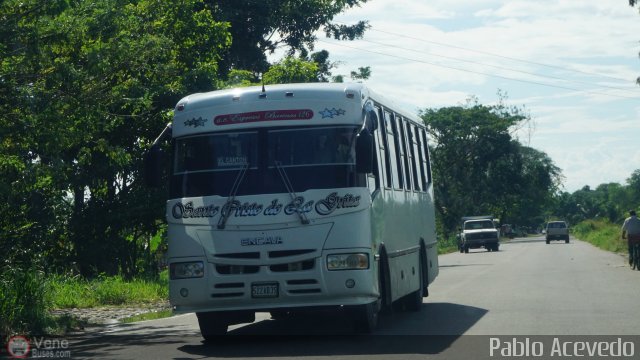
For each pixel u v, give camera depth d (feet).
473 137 396.16
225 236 47.96
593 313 60.59
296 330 55.83
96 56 59.36
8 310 57.57
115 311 76.23
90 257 90.58
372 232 48.55
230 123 49.42
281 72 146.92
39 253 66.85
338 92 49.24
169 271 49.14
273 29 179.63
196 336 54.85
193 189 49.03
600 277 103.60
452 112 399.03
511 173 399.65
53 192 67.56
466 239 254.06
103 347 49.88
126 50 61.67
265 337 52.24
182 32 98.17
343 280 47.03
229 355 44.14
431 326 55.06
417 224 67.51
